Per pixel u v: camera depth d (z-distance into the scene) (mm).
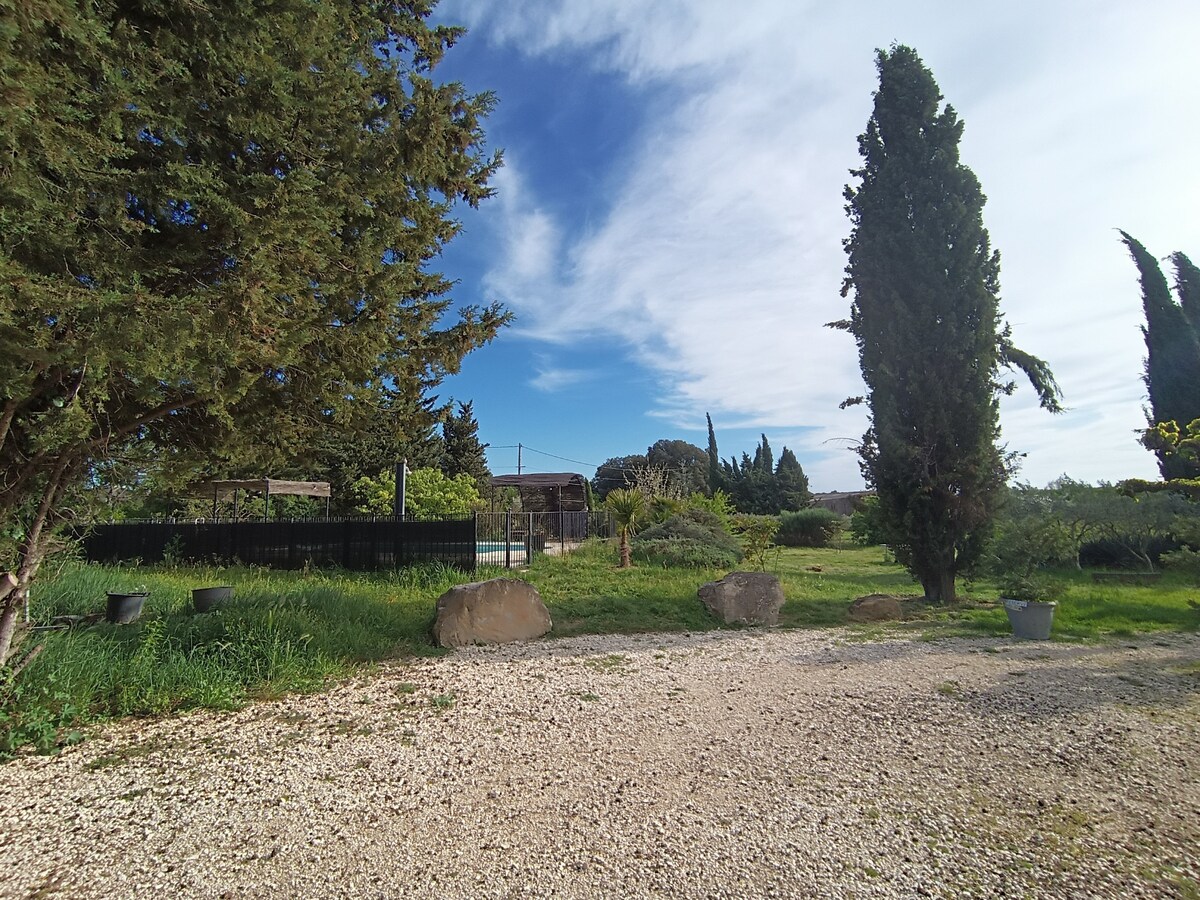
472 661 6543
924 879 2553
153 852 2785
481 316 6480
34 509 5047
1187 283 19359
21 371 2988
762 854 2742
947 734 4305
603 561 15484
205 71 3680
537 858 2713
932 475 10711
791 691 5414
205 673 5289
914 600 10750
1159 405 19297
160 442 5660
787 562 20344
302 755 3949
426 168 5453
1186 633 8148
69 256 3129
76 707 4508
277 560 14328
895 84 11078
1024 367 11273
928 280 10656
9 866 2674
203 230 3842
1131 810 3178
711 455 54500
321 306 4516
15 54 2605
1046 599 7902
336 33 4742
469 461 35531
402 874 2596
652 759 3857
